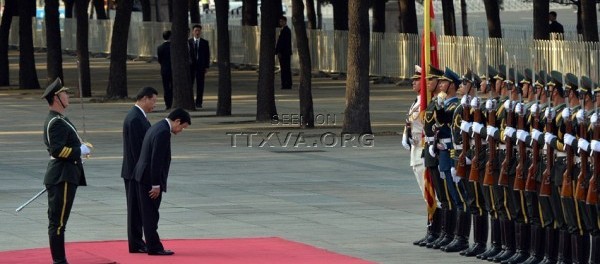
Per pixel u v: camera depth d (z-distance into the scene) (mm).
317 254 27219
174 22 65625
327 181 39781
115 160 45188
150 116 63219
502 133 25969
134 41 122562
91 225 31438
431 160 27875
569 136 24094
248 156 46500
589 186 23766
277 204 34969
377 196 36469
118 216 32844
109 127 57781
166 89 67688
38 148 49156
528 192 25656
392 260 26609
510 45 71875
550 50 67750
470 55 77750
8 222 31906
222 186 38625
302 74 56094
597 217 24203
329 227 31094
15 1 97750
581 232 24578
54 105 25859
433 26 29094
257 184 39094
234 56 107875
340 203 35094
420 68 29453
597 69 64812
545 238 25750
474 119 26703
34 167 43344
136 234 27453
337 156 46500
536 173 25234
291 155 46812
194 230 30703
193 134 54281
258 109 59375
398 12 104125
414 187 38406
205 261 26375
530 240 26188
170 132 27312
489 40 75500
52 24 78688
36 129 57000
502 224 26531
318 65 97062
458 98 27656
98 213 33344
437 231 28375
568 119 24141
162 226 31359
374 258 26828
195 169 42688
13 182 39500
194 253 27375
